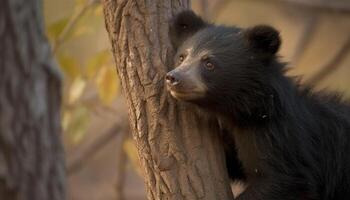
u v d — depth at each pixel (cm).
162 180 965
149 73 980
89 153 1906
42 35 1142
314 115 1108
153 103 973
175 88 959
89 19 1442
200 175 966
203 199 960
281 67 1074
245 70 1047
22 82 1112
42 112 1132
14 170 1109
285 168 1029
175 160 966
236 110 1042
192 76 1002
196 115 994
